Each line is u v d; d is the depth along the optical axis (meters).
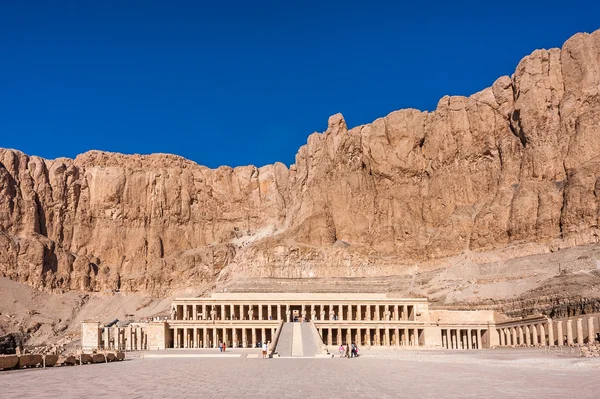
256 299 193.50
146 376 62.34
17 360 78.12
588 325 129.25
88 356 94.00
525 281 197.50
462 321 178.00
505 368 71.62
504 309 187.50
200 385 51.12
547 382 51.62
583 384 49.44
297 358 110.06
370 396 42.22
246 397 41.81
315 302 190.50
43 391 46.81
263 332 175.12
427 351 144.00
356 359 103.25
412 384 51.16
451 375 61.19
